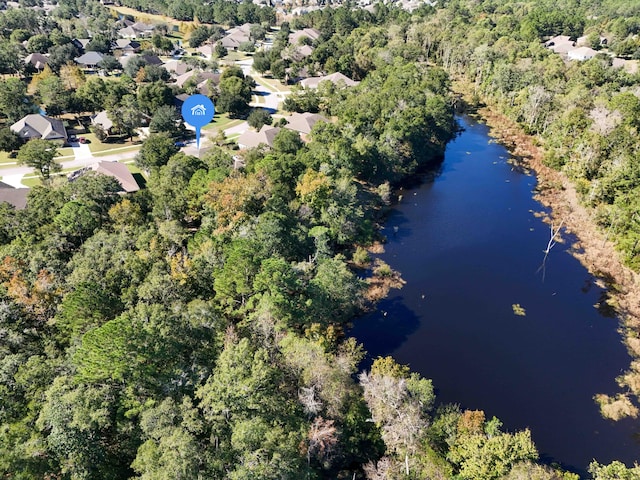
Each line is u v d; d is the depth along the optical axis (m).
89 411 42.56
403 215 106.75
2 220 76.12
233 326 59.50
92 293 55.22
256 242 72.06
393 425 51.00
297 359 54.41
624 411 60.16
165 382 47.72
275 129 131.88
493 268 88.75
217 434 43.84
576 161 118.75
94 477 41.09
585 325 75.25
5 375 48.25
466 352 69.94
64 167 119.88
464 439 49.62
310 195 90.31
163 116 137.75
